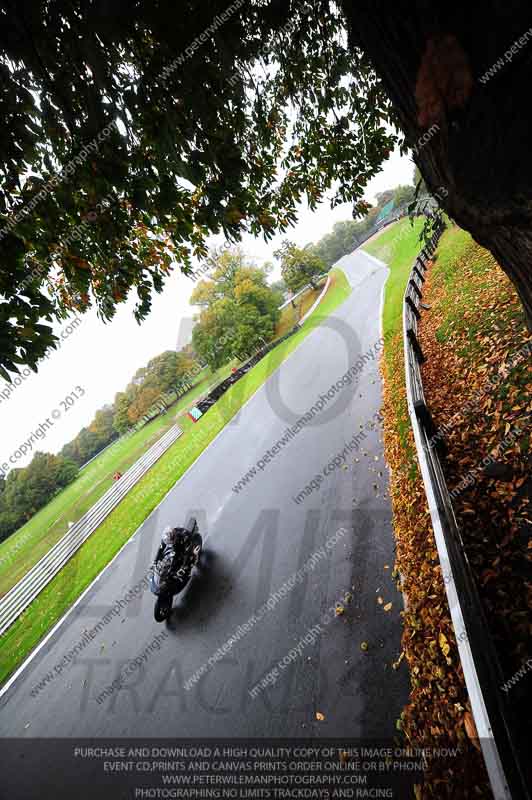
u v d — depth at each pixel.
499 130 1.24
